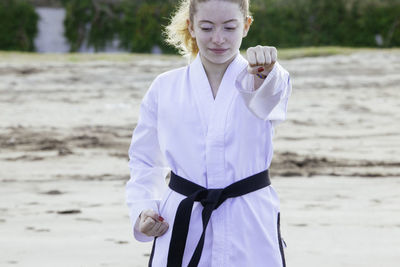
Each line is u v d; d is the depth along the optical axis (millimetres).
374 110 28188
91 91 34562
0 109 27984
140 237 5719
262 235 5234
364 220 11875
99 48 63969
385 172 16562
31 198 13766
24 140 20812
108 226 11438
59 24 64500
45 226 11477
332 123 24703
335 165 17375
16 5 62562
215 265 5188
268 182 5438
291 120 25203
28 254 9898
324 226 11422
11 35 62625
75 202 13359
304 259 9570
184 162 5398
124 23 64000
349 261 9484
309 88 36094
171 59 52375
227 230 5199
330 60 50906
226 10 5125
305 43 65562
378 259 9602
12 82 37562
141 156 5766
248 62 4980
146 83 37938
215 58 5273
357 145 20406
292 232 11016
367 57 53125
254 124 5312
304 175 16109
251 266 5199
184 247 5195
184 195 5387
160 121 5555
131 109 28359
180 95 5488
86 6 63562
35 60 50375
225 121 5309
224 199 5234
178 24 5859
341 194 14125
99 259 9617
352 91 34969
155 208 5594
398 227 11406
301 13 65500
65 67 45156
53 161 17859
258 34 64375
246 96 5004
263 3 64625
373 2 66875
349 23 66625
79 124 24203
